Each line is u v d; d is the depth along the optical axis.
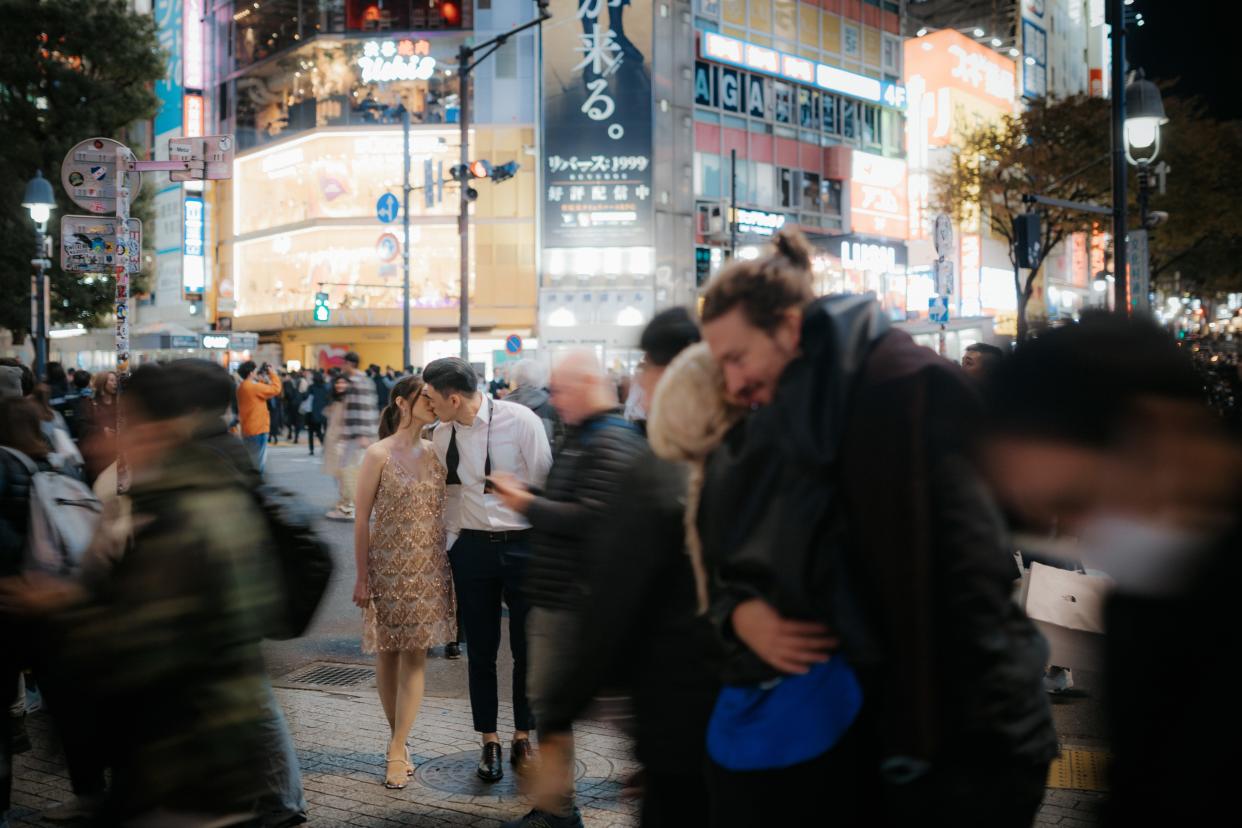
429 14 41.53
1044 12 61.84
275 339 44.66
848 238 46.16
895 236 50.28
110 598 2.41
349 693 6.12
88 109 27.03
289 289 43.75
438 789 4.55
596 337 40.16
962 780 1.73
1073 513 1.65
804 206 46.34
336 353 42.81
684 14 41.56
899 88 50.50
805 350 1.83
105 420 7.39
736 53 43.19
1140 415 1.54
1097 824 1.63
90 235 10.53
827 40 47.47
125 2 28.03
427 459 4.73
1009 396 1.64
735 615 1.90
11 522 3.98
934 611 1.67
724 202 41.72
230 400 2.98
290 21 44.09
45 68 26.88
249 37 46.00
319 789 4.55
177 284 48.41
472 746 5.15
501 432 4.68
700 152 42.44
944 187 34.59
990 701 1.67
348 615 8.21
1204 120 30.58
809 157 46.56
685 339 2.80
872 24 49.59
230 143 10.77
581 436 3.56
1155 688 1.51
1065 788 4.36
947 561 1.67
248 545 2.50
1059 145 29.97
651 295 40.31
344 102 42.25
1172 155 29.50
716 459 1.98
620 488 2.38
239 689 2.45
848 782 1.86
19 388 4.50
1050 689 5.75
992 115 54.53
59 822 4.12
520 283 40.69
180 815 2.38
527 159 40.78
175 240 48.56
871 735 1.84
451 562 4.72
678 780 2.45
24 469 4.05
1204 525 1.50
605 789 4.52
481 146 40.97
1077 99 30.94
